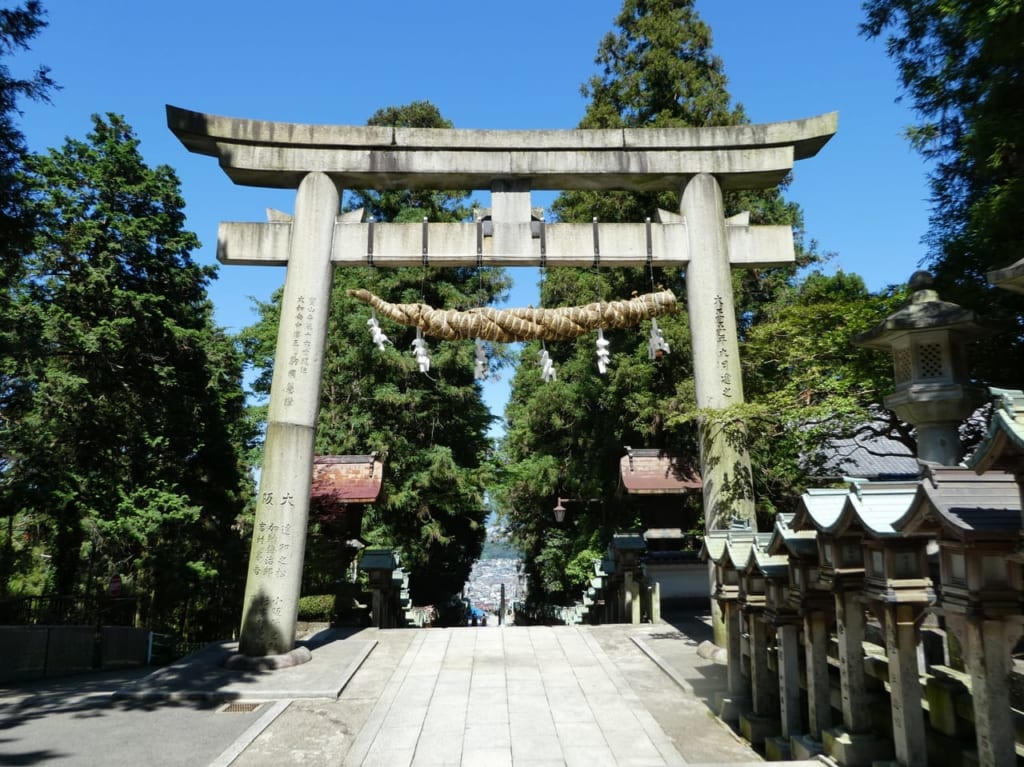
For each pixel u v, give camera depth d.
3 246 10.96
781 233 11.64
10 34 9.84
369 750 6.91
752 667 6.91
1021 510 3.60
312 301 11.02
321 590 16.48
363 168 11.38
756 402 10.59
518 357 25.77
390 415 23.17
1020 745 4.48
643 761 6.48
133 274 17.94
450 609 30.64
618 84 20.27
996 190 8.37
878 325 7.21
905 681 4.66
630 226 11.42
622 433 19.42
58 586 16.78
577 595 24.66
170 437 18.39
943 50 9.85
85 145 17.64
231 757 6.68
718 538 7.99
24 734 7.39
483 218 11.53
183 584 16.69
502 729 7.46
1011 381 9.28
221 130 11.08
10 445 16.14
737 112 18.75
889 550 4.64
